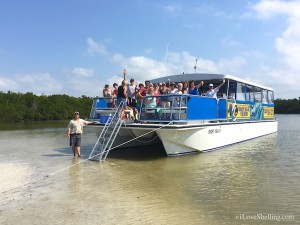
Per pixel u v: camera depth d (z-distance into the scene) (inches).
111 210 224.2
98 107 499.5
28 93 2514.8
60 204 236.7
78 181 304.5
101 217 211.0
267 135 759.7
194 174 333.7
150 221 204.5
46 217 210.8
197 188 280.5
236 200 246.8
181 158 428.1
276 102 3831.2
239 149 511.8
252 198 251.4
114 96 499.5
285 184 292.8
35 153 495.8
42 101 2532.0
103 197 254.2
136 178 316.2
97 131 488.1
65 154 478.6
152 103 441.4
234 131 567.2
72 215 214.2
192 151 463.2
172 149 433.7
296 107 3651.6
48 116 2479.1
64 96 2817.4
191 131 442.0
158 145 573.3
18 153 498.9
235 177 320.5
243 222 203.6
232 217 212.1
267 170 352.2
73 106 2765.7
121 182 301.0
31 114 2351.1
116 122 427.8
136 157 440.1
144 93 485.1
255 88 685.9
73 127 446.6
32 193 265.4
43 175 331.9
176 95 418.0
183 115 421.1
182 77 578.2
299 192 267.0
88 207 230.4
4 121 2096.5
